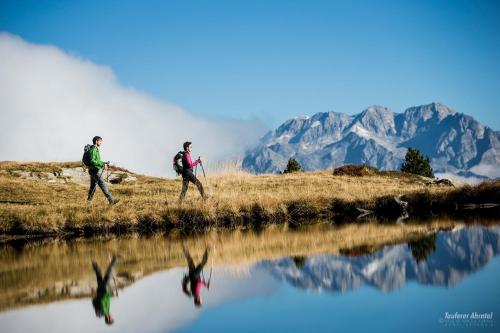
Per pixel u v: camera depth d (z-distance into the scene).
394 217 22.97
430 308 9.02
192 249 16.61
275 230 20.38
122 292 11.30
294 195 25.06
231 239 18.44
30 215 20.77
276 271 12.64
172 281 12.14
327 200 24.39
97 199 26.03
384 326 8.22
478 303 9.18
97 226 20.72
